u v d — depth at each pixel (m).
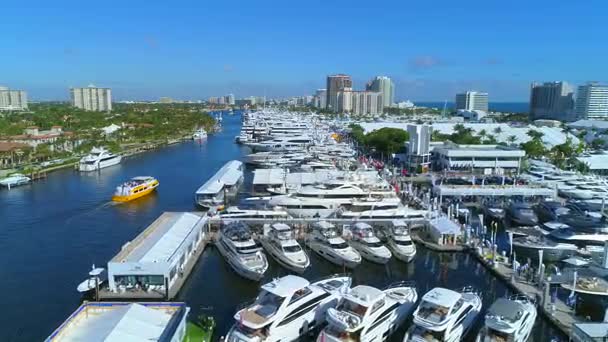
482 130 188.75
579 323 37.94
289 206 73.50
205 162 151.75
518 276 53.12
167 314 37.84
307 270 56.44
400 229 62.34
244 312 37.84
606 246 49.28
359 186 80.38
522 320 37.16
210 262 58.72
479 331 38.25
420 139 124.69
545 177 105.88
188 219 65.88
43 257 61.19
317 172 103.81
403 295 43.69
